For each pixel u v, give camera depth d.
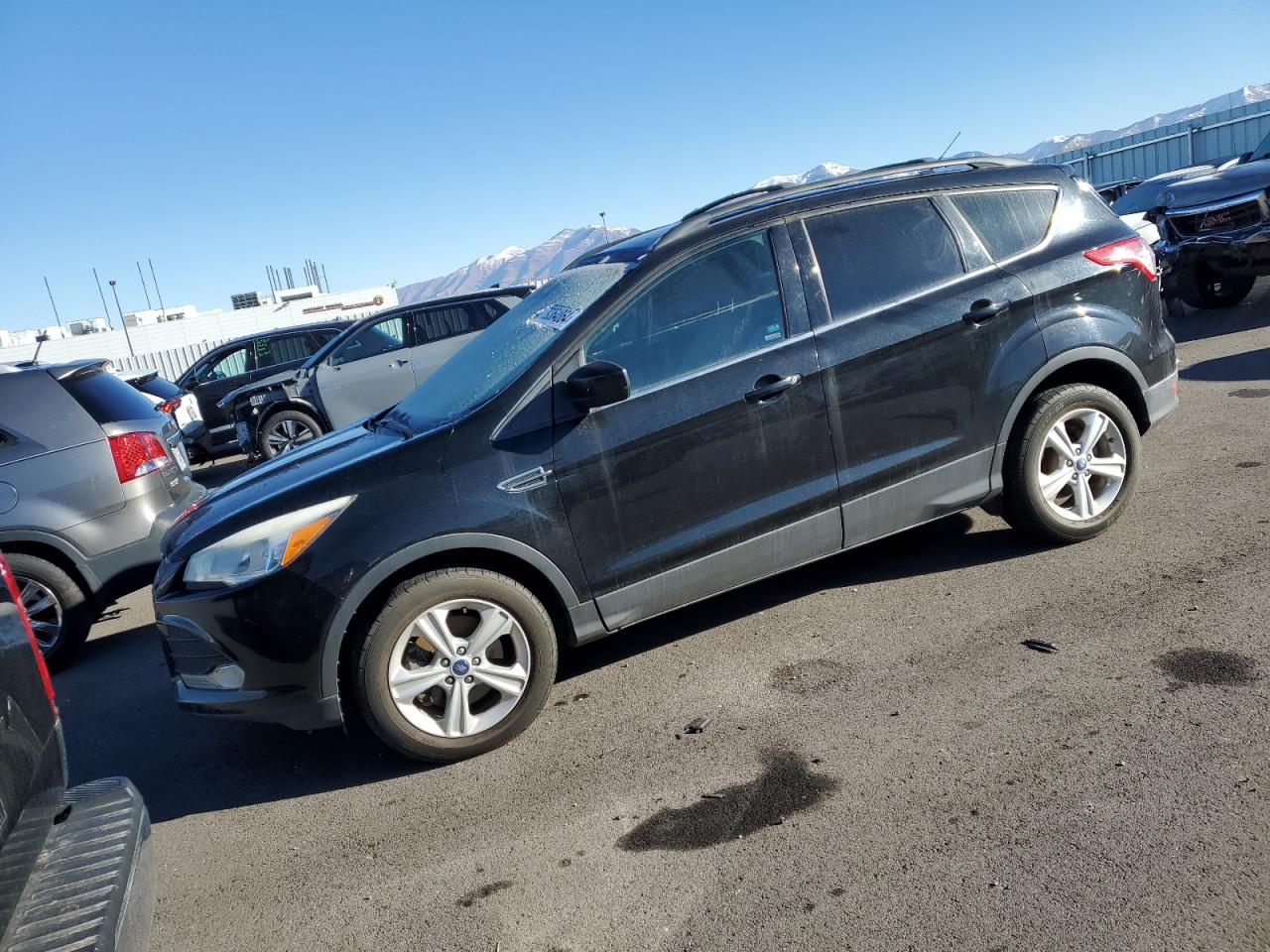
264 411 11.37
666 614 4.78
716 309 3.98
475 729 3.69
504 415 3.72
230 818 3.60
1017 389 4.34
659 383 3.86
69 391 5.75
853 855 2.70
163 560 3.91
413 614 3.54
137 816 2.35
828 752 3.26
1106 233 4.60
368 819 3.39
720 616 4.62
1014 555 4.67
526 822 3.18
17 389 5.62
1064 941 2.24
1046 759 2.99
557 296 4.30
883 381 4.11
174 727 4.63
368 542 3.49
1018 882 2.47
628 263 4.08
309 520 3.51
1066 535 4.61
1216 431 6.20
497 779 3.50
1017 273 4.38
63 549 5.58
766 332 4.01
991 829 2.70
